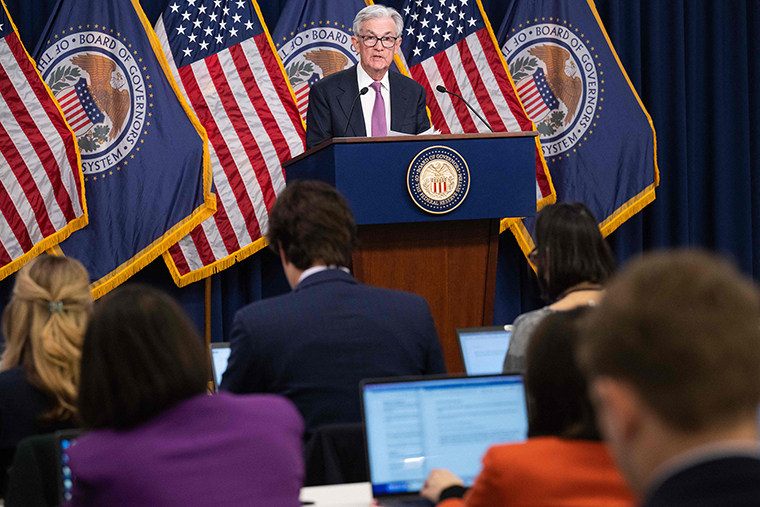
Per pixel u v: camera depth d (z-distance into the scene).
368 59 7.07
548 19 9.41
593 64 9.36
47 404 3.14
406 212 5.37
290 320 3.31
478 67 9.14
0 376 3.17
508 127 9.10
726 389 1.03
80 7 8.35
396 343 3.39
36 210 8.00
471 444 2.80
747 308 1.06
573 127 9.32
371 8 7.10
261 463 2.22
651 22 9.79
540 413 2.14
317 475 3.06
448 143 5.44
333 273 3.49
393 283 5.54
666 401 1.05
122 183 8.27
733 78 10.20
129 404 2.19
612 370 1.11
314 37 8.95
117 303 2.27
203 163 8.38
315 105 7.07
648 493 1.07
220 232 8.54
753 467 1.00
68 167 8.08
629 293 1.13
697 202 10.20
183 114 8.42
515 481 1.97
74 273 3.38
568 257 3.74
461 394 2.85
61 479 2.62
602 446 1.98
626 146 9.34
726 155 10.19
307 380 3.27
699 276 1.10
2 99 7.99
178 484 2.12
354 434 3.07
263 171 8.62
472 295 5.73
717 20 10.08
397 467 2.76
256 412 2.32
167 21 8.58
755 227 10.28
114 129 8.31
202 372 2.31
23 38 8.45
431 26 9.16
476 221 5.71
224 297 8.95
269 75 8.73
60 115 8.10
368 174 5.29
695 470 1.02
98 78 8.32
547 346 2.13
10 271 7.92
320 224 3.52
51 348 3.14
